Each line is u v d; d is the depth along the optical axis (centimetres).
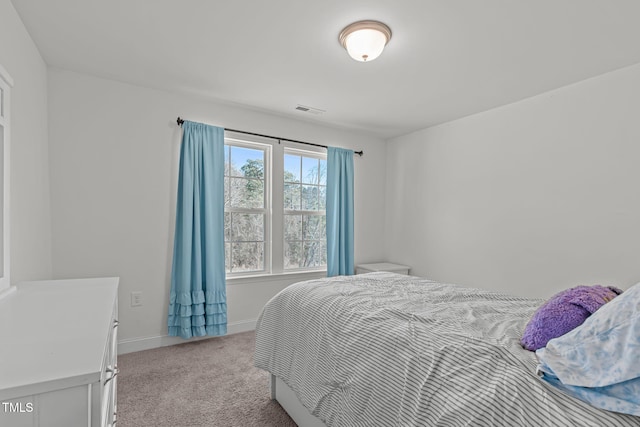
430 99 292
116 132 263
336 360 136
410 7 165
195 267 284
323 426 145
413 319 133
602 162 238
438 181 366
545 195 271
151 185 278
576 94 253
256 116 332
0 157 145
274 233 345
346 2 163
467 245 334
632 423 67
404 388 106
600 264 238
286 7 167
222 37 198
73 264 247
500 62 223
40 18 180
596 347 78
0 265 145
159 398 198
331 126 381
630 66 224
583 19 174
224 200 308
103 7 170
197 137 289
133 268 271
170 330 278
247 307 327
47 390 69
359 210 412
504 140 302
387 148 436
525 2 160
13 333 97
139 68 240
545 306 110
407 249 403
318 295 172
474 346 104
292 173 366
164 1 164
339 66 233
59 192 242
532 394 81
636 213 221
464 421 86
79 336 96
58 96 240
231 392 207
